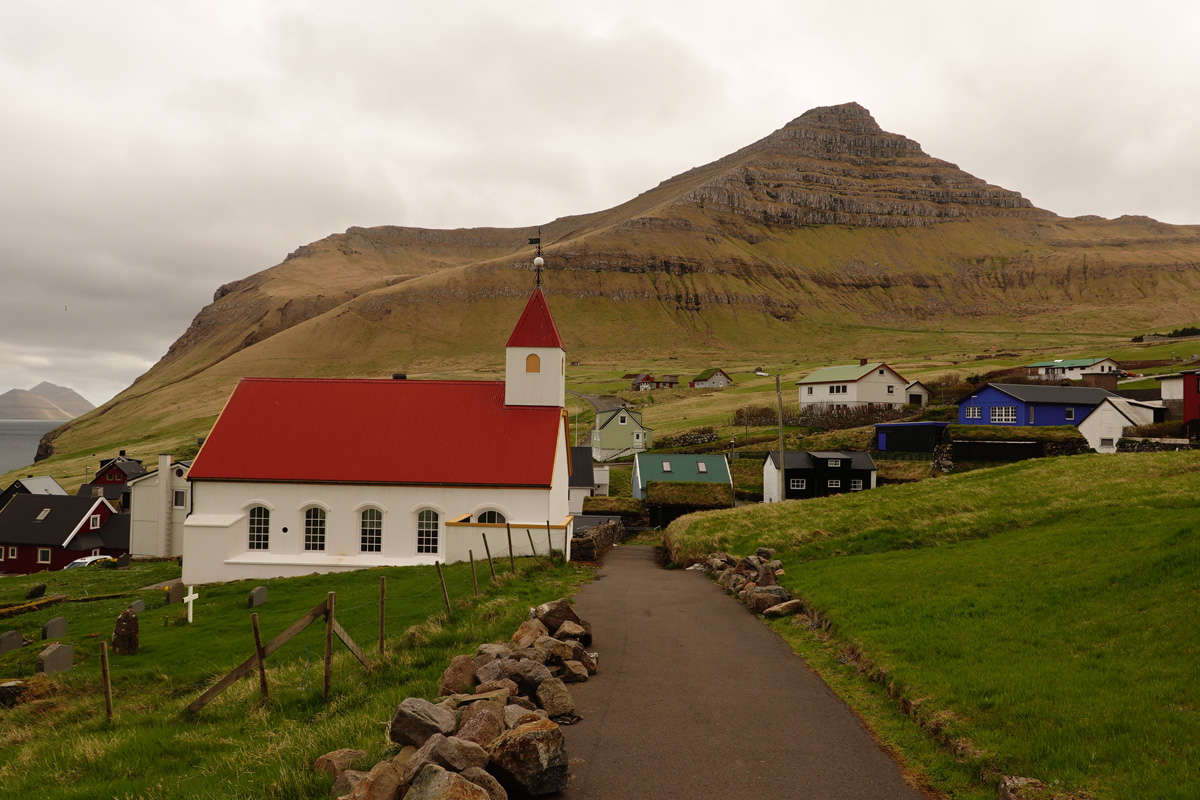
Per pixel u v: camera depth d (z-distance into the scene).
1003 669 13.16
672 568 37.56
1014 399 83.38
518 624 18.08
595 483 82.31
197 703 13.78
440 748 8.70
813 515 39.25
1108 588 17.41
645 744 11.38
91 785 10.35
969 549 26.81
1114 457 43.34
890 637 16.06
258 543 41.72
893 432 79.88
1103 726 10.29
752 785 9.92
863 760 10.80
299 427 43.94
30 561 75.94
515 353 45.16
